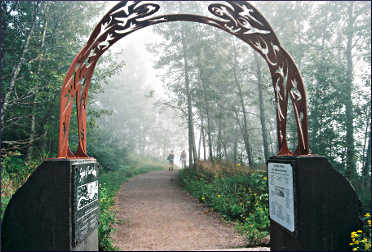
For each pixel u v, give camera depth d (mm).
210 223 5188
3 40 6496
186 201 7668
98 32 3145
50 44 7699
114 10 3105
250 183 7340
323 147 7188
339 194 2684
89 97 8438
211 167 11289
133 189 10281
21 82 6625
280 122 3480
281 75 3383
